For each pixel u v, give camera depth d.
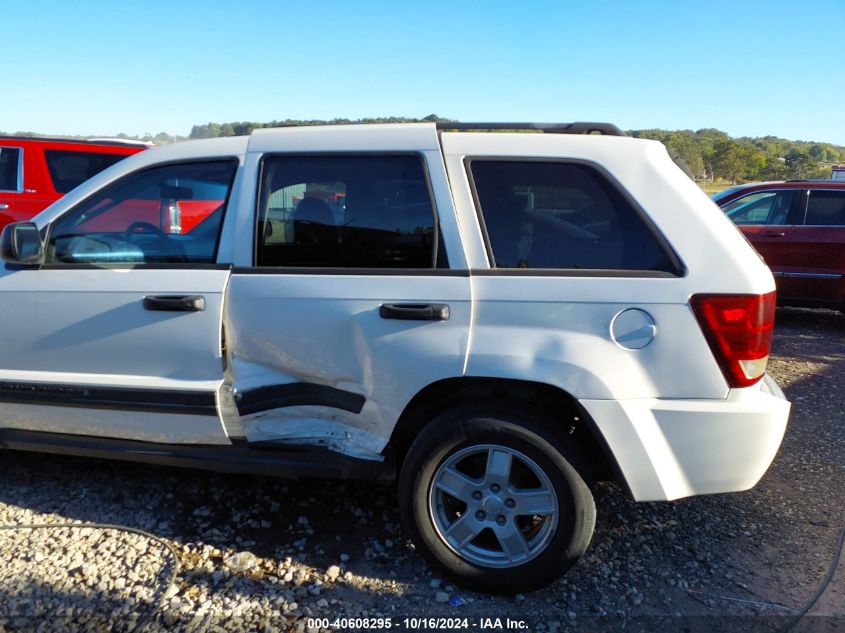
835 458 4.04
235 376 2.90
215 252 2.96
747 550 3.01
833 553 2.98
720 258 2.52
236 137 3.05
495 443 2.59
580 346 2.53
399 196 2.79
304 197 2.87
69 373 3.08
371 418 2.77
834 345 7.24
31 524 3.12
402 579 2.77
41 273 3.09
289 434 2.92
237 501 3.38
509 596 2.66
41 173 7.62
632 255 2.59
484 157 2.76
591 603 2.63
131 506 3.30
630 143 2.73
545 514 2.59
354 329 2.71
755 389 2.56
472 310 2.60
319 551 2.95
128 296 2.95
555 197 2.70
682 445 2.51
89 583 2.67
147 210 3.20
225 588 2.67
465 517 2.67
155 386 2.93
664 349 2.50
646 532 3.16
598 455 2.79
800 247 8.05
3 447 3.31
